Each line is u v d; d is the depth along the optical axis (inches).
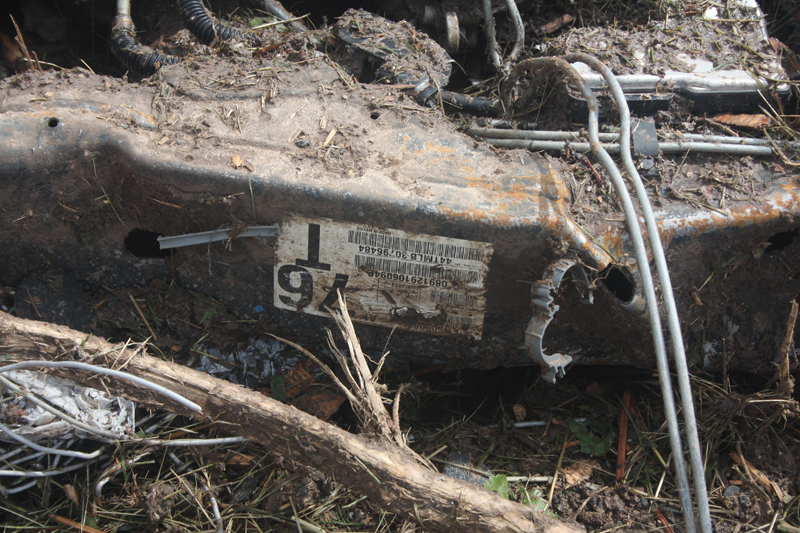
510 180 69.2
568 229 65.6
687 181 73.8
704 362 80.0
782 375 73.1
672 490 76.6
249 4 117.7
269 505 72.4
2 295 77.8
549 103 85.4
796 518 74.1
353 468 62.3
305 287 74.9
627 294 74.5
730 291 75.5
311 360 83.6
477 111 90.9
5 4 122.9
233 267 75.6
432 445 81.7
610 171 66.0
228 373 81.9
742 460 77.9
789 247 73.6
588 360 80.8
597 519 73.7
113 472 71.8
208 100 75.7
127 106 73.7
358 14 97.6
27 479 73.2
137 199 72.0
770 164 74.9
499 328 75.7
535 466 79.8
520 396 87.5
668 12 99.6
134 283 79.8
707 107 83.9
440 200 66.6
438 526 61.2
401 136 73.7
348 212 67.5
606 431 82.4
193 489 73.2
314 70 81.8
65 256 77.3
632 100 81.3
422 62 90.5
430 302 73.2
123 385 66.5
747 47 90.1
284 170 68.0
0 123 69.8
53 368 66.5
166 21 117.9
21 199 71.1
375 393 67.0
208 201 69.1
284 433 64.4
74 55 125.4
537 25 111.7
